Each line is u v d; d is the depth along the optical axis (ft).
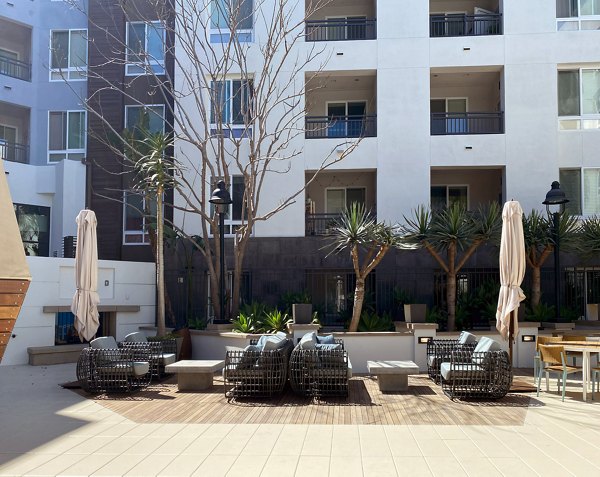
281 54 61.26
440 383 36.96
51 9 72.79
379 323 47.80
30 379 40.34
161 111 66.90
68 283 52.47
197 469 20.26
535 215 50.75
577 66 60.23
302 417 28.25
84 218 41.37
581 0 60.49
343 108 68.23
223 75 54.39
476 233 47.55
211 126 61.93
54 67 72.13
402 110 60.18
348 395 33.53
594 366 36.65
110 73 68.23
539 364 36.17
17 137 74.79
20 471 20.10
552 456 21.57
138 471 20.08
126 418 28.12
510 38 59.77
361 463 20.80
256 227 60.75
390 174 59.77
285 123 60.95
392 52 60.70
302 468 20.27
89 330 40.70
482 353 33.32
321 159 60.64
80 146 71.51
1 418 28.17
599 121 59.88
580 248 49.34
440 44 60.44
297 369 33.35
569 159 59.16
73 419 27.91
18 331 48.29
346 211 53.62
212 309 59.72
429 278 58.08
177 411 29.73
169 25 64.23
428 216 51.19
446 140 59.77
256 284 60.13
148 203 60.59
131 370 34.50
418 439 24.00
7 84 70.18
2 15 70.03
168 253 61.21
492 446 22.90
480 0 66.90
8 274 14.47
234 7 58.54
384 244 45.50
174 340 46.34
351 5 67.77
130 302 57.57
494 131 62.59
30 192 68.39
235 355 34.50
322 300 60.03
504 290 36.47
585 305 56.80
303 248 59.98
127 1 64.95
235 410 29.99
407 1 61.00
